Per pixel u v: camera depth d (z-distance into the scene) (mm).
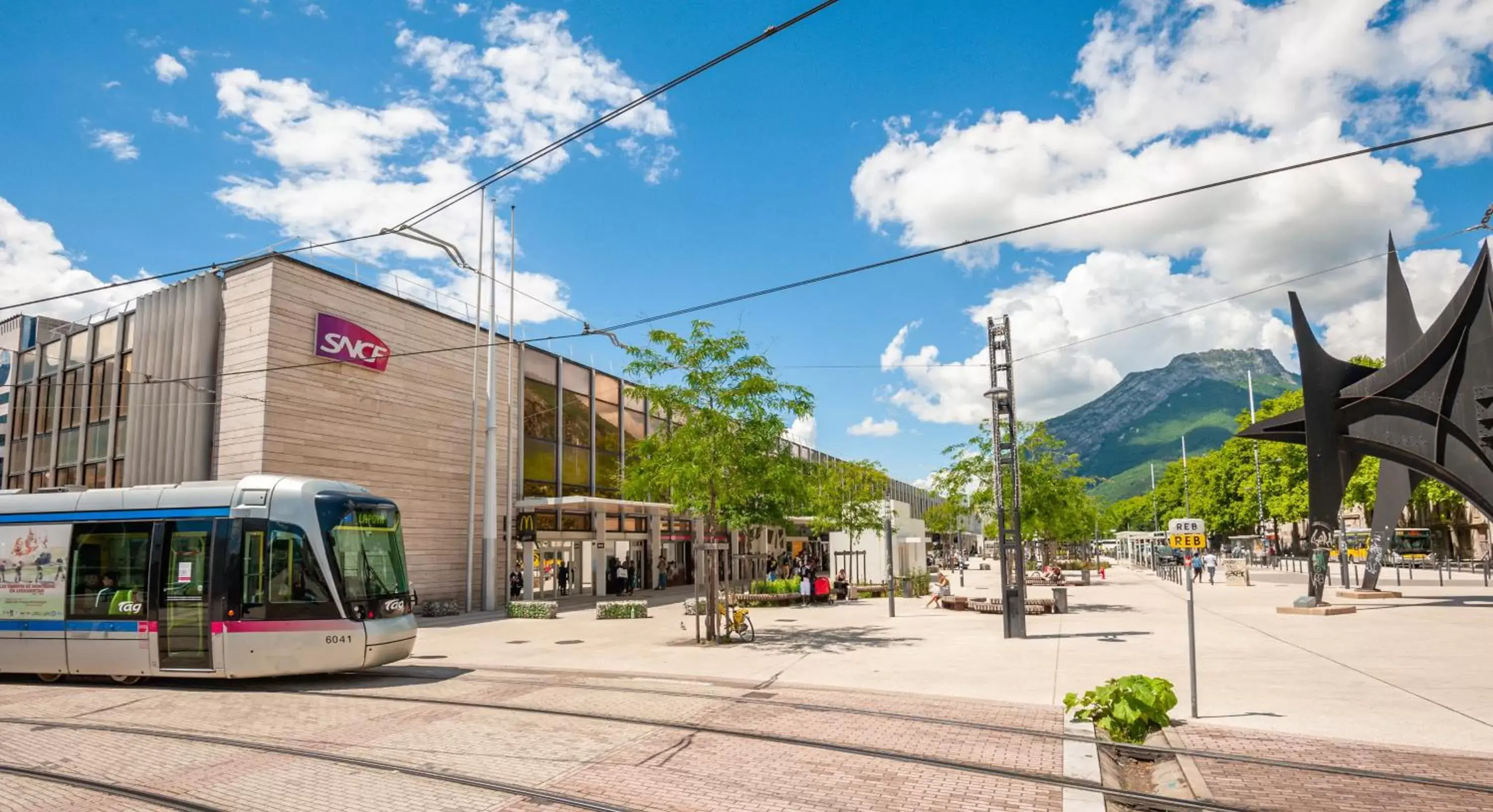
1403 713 10750
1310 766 8312
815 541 63562
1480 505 24891
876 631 21797
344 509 14477
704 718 10922
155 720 11195
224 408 26109
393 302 29812
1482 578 46656
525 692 13141
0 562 14805
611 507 38156
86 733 10422
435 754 9156
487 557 31031
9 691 13805
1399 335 28203
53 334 33688
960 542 88312
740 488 19484
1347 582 33875
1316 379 26984
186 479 26125
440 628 25109
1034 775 8078
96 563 14344
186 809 7379
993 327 21156
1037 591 39594
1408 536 57312
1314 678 13422
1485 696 11852
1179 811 7293
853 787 7832
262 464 24906
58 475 32031
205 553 13828
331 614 13781
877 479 39312
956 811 7160
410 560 29594
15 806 7508
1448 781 7746
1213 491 85500
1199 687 12727
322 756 9031
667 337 19891
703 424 19641
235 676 13406
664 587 43438
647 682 14148
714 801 7461
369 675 15273
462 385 32812
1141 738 9578
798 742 9477
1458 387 25219
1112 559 100688
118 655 13898
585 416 39719
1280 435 30938
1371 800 7336
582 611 30766
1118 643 18094
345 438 27562
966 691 12891
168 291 28250
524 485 35312
